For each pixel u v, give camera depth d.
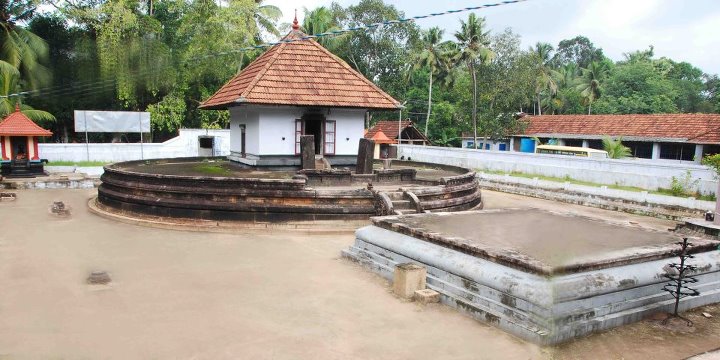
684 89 42.19
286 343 5.21
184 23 22.39
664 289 6.24
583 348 5.31
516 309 5.72
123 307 6.12
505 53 32.19
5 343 5.04
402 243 7.66
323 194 11.11
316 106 14.76
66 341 5.12
